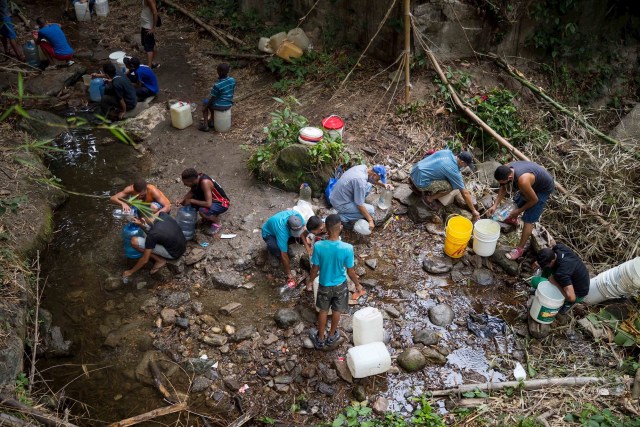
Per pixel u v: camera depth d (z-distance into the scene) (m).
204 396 5.30
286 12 10.69
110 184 7.77
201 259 6.53
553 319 5.87
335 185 6.91
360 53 9.89
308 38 10.20
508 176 6.15
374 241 6.90
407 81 8.56
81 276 6.48
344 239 6.89
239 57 10.44
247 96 9.50
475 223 6.68
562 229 7.45
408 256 6.71
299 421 5.05
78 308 6.14
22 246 6.47
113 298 6.23
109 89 8.69
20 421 4.67
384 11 9.18
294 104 9.09
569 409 5.08
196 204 6.56
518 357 5.66
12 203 6.25
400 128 8.50
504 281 6.47
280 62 9.77
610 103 10.38
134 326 5.93
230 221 7.05
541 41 9.79
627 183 7.95
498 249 6.71
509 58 9.91
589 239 7.21
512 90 9.62
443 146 8.34
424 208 7.14
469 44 9.53
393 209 7.25
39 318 5.95
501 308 6.16
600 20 10.03
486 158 8.66
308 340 5.66
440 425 4.91
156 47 10.93
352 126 8.53
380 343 5.38
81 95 9.53
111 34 11.33
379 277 6.45
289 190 7.48
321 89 9.38
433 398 5.24
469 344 5.77
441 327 5.91
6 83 9.45
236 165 8.00
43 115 8.61
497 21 9.40
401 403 5.20
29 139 8.20
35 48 9.96
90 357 5.67
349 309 6.04
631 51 10.49
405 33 8.17
